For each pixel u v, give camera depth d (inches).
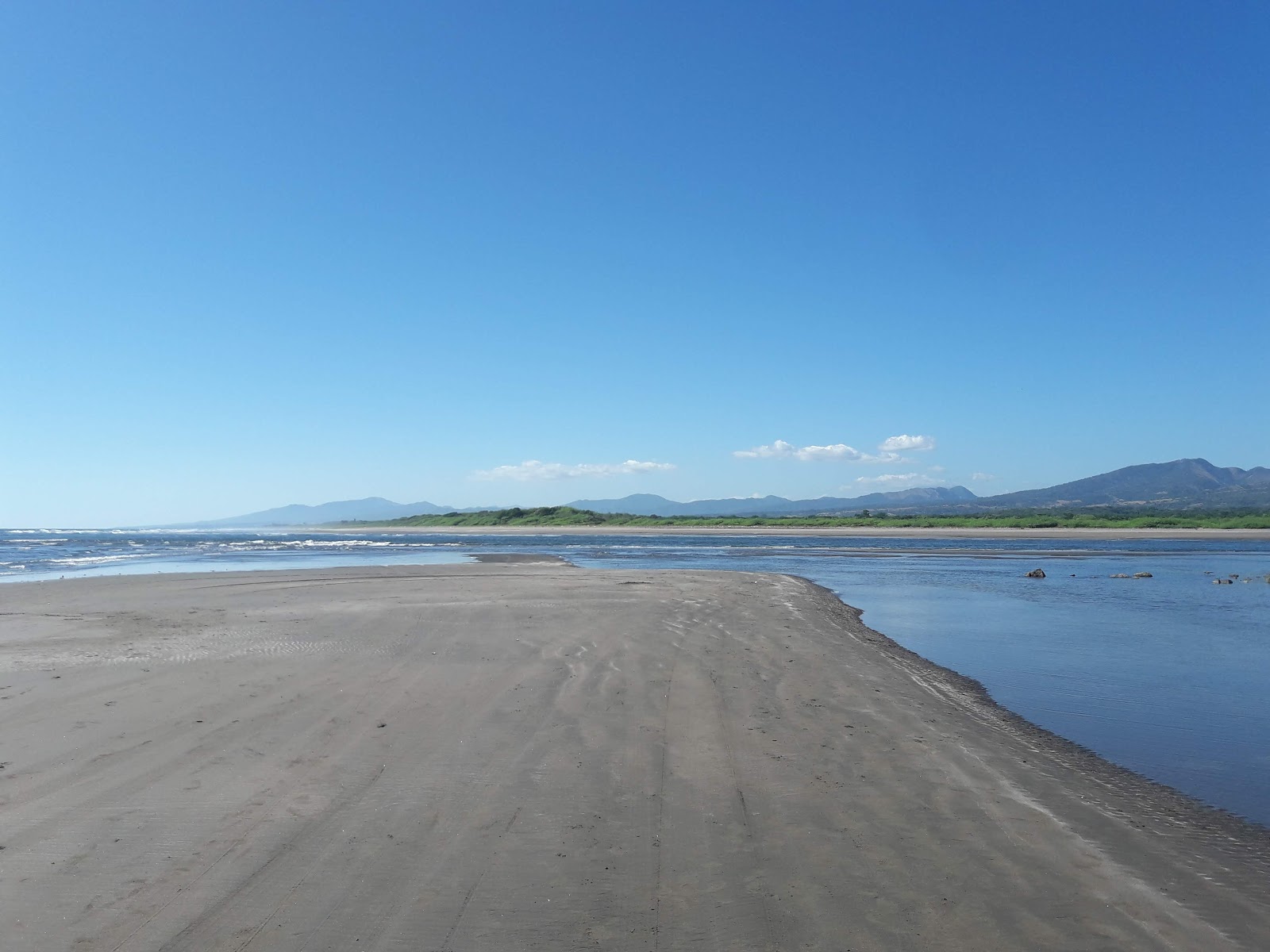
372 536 4215.1
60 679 413.4
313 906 184.5
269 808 242.7
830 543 2559.1
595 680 423.8
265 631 578.6
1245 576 1221.7
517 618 647.1
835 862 211.8
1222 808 265.6
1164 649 584.1
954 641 617.3
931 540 2807.6
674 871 205.5
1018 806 258.5
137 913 180.2
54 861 205.5
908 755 309.6
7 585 944.9
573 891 193.9
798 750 311.6
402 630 582.9
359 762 286.7
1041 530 3656.5
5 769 274.2
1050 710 402.9
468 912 183.5
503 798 253.9
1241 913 189.8
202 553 1985.7
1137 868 213.9
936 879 203.2
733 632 594.2
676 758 297.4
